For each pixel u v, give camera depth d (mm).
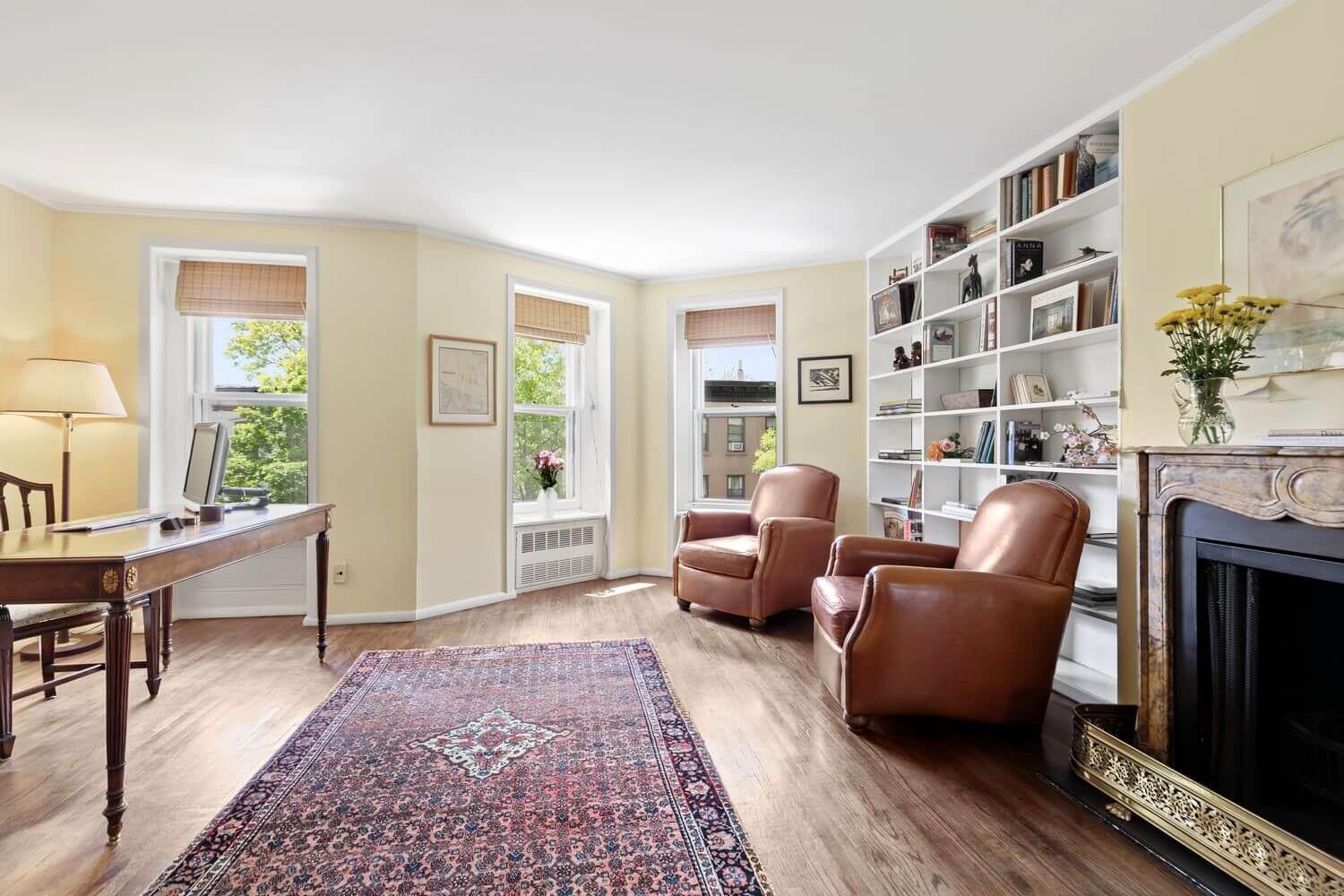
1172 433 2283
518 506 4805
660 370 5133
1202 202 2164
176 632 3631
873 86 2422
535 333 4680
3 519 2852
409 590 3883
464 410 4141
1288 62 1894
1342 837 1468
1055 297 2840
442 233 4039
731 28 2068
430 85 2393
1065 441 2791
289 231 3764
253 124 2674
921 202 3602
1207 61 2146
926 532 3873
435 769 2068
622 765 2098
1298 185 1861
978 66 2295
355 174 3178
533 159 3023
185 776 2041
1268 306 1786
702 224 3920
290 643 3410
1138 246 2420
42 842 1696
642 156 2992
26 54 2186
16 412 3084
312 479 3764
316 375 3771
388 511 3861
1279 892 1395
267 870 1572
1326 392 1803
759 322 4957
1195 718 1777
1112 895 1503
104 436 3574
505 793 1923
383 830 1737
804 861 1624
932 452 3838
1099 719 2064
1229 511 1657
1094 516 2939
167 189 3355
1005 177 3135
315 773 2037
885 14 2006
